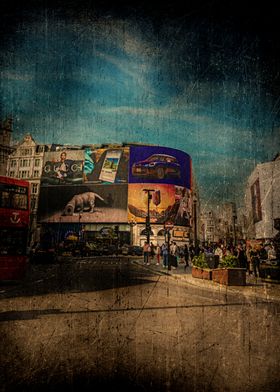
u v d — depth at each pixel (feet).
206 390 8.25
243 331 13.01
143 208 116.98
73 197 112.27
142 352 10.66
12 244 26.91
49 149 110.42
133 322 14.30
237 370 9.39
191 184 122.62
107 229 114.21
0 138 41.93
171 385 8.53
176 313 16.07
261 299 19.93
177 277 32.45
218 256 30.40
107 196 115.96
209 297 20.67
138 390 8.35
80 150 116.06
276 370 9.39
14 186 27.58
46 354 10.49
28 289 23.65
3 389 8.36
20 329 13.02
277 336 12.38
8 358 10.18
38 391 8.31
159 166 119.24
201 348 11.07
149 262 56.08
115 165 119.03
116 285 25.98
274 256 31.19
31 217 108.37
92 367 9.61
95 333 12.71
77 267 45.19
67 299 19.57
